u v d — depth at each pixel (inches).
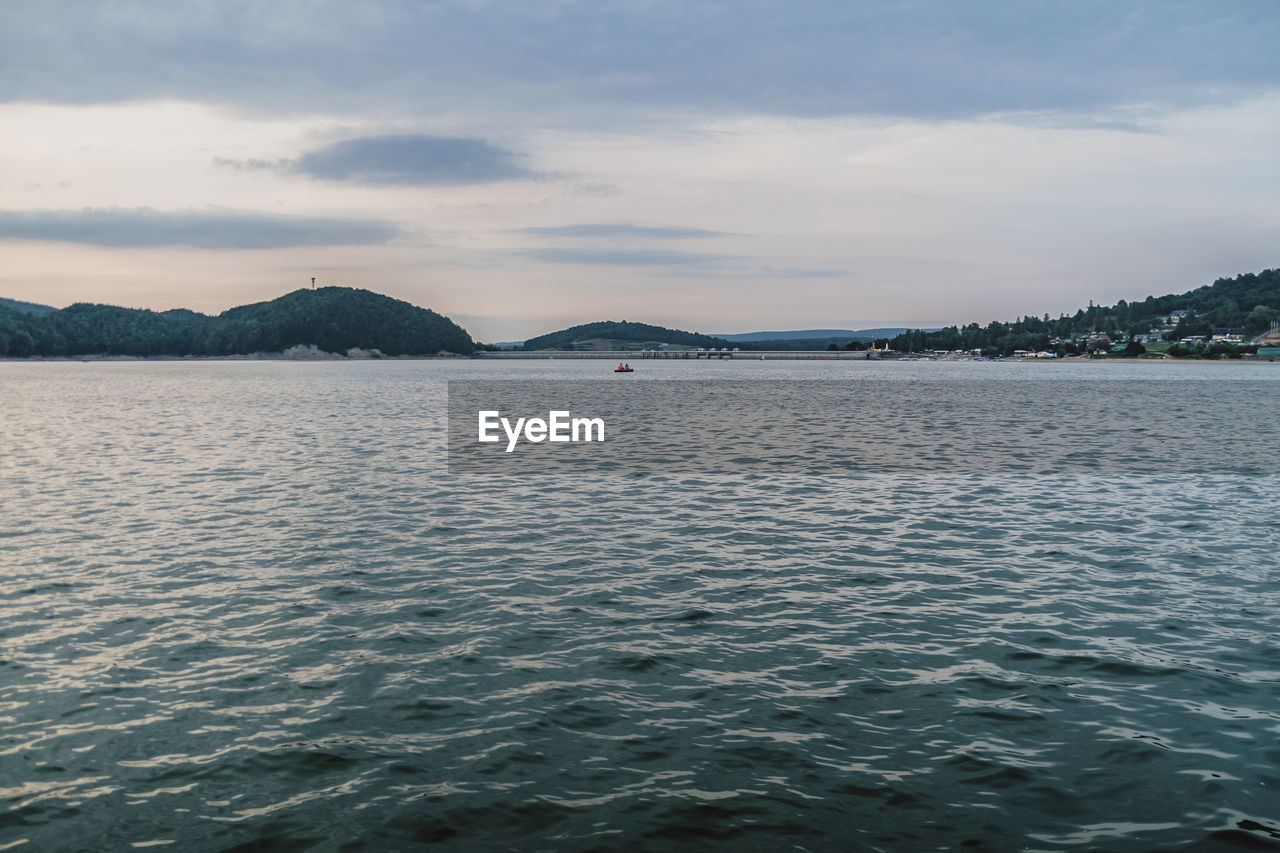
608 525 1268.5
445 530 1227.2
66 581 957.2
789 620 827.4
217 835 484.7
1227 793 520.1
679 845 474.0
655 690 668.1
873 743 582.2
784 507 1422.2
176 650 751.1
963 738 588.1
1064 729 600.1
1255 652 741.9
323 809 508.4
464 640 774.5
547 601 887.7
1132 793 520.4
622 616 839.7
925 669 706.2
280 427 3006.9
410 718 621.6
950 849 470.0
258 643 767.1
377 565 1028.5
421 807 509.0
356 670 706.8
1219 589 931.3
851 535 1200.8
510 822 494.6
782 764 555.2
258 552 1090.7
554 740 587.5
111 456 2110.0
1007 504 1454.2
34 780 540.4
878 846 472.4
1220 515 1349.7
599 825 491.5
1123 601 888.3
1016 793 521.7
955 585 945.5
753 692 663.1
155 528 1235.9
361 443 2445.9
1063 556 1076.5
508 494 1542.8
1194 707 633.6
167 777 543.8
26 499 1473.9
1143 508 1413.6
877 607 868.0
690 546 1132.5
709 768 551.2
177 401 4825.3
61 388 6830.7
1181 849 468.1
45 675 697.0
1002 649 749.3
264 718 622.2
